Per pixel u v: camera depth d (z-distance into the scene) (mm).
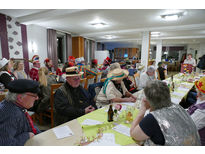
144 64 6734
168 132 801
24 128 1012
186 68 5547
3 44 4336
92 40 10250
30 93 973
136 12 4082
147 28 6352
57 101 1589
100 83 2273
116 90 1979
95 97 2129
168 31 6594
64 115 1624
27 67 5375
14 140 881
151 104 948
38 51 5918
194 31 6742
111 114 1373
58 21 5227
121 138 1044
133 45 14281
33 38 5613
